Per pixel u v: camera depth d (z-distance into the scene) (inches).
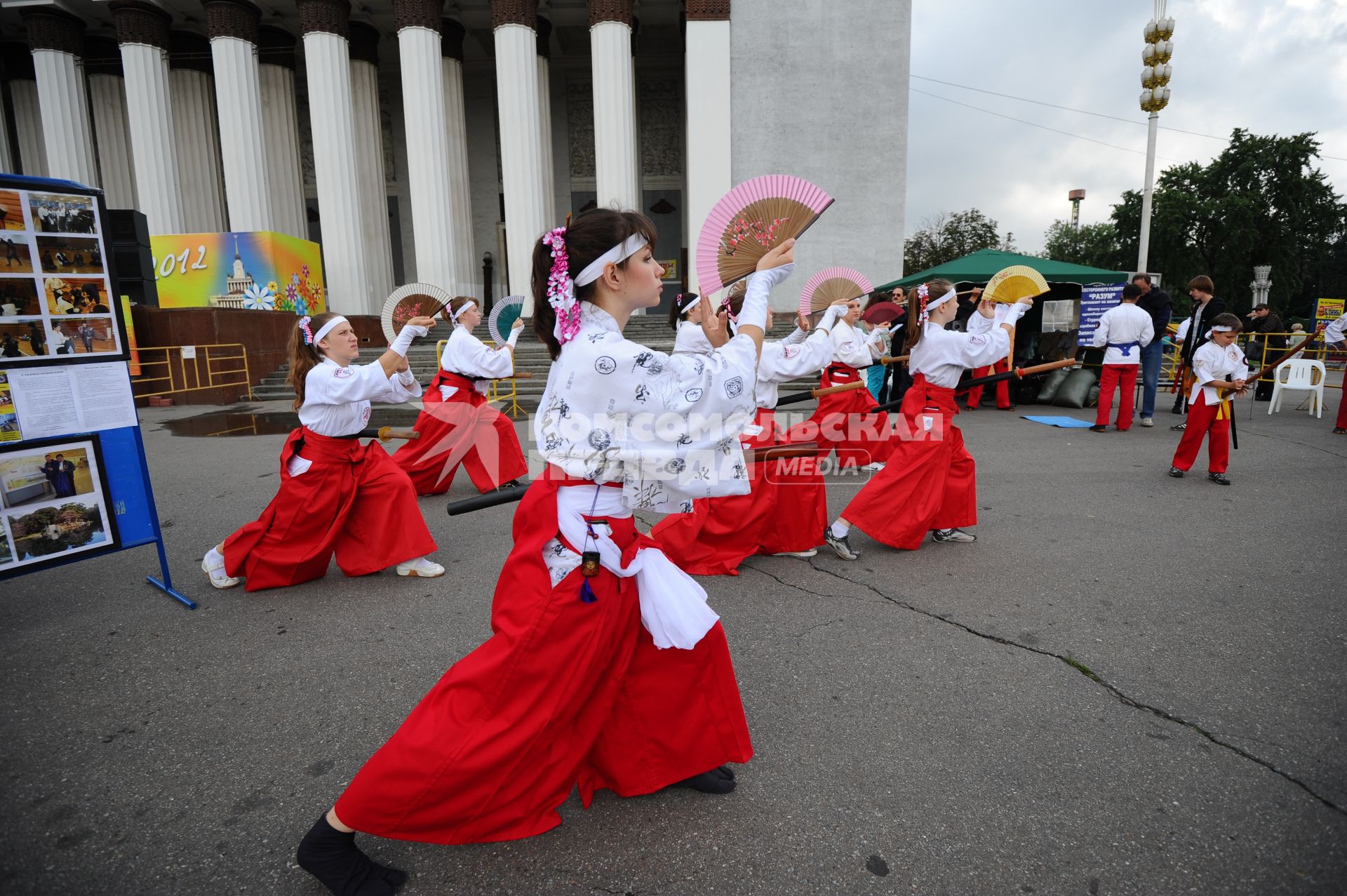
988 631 137.2
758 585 161.6
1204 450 307.0
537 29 686.5
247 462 300.5
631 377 72.2
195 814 89.3
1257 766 96.0
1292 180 1448.1
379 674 123.2
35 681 121.6
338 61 605.9
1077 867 79.0
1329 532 194.7
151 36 614.9
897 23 627.5
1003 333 168.9
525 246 604.7
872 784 93.7
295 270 583.8
